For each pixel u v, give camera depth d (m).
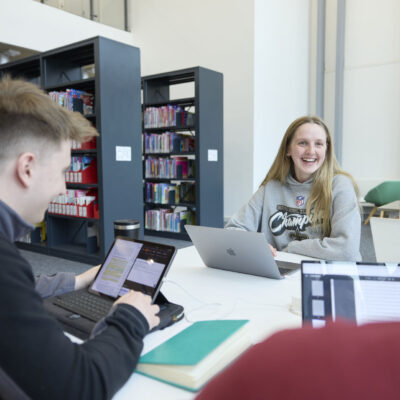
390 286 0.84
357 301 0.84
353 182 1.97
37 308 0.63
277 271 1.41
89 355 0.68
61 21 6.31
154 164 5.36
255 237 1.36
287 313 1.13
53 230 4.40
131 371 0.74
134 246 1.21
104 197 3.76
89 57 4.40
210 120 4.98
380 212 5.99
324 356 0.21
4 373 0.61
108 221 3.81
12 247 0.67
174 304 1.11
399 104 6.73
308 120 1.98
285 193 2.07
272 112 6.64
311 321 0.84
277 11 6.60
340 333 0.22
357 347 0.21
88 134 0.84
